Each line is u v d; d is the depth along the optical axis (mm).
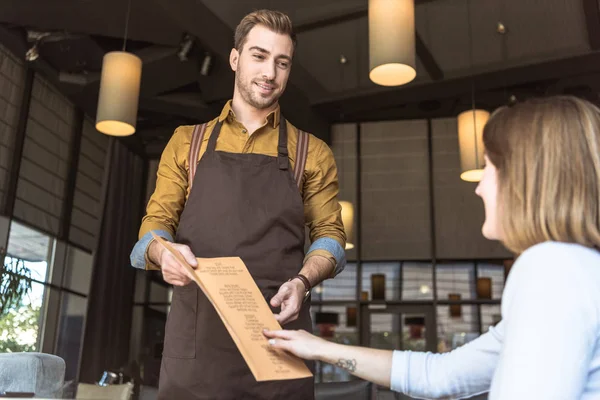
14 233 6184
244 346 953
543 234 839
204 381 1289
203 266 1138
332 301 8219
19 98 6281
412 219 8273
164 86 6746
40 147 6637
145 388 2342
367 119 8562
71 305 7223
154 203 1503
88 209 7617
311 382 1350
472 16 5566
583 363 742
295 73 6617
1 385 1515
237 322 1012
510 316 791
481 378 1007
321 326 8156
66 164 7141
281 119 1562
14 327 6137
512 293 825
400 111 8250
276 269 1382
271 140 1528
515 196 867
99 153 7922
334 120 8438
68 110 7184
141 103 7254
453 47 6109
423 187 8344
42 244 6660
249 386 1290
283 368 977
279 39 1518
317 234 1557
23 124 6285
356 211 8406
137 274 8711
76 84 6723
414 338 7957
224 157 1457
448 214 8211
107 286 7863
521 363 739
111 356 7832
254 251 1371
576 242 829
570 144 848
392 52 3369
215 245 1367
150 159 9102
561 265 791
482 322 7855
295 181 1480
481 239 8047
